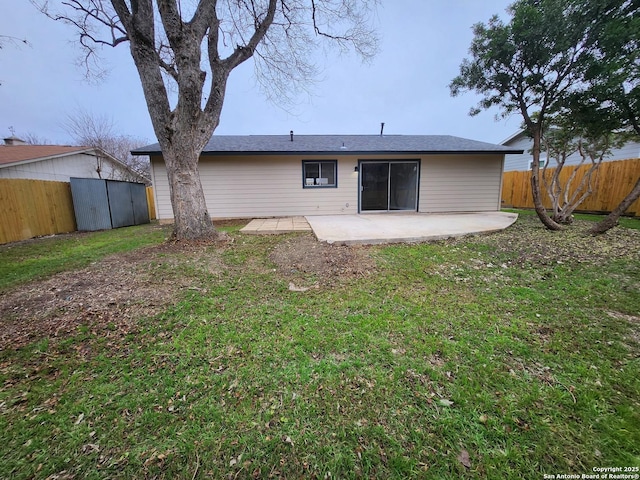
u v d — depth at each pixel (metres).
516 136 16.22
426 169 10.05
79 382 1.92
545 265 4.14
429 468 1.32
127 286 3.47
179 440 1.48
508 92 6.11
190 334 2.48
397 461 1.35
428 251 4.91
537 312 2.79
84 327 2.59
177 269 4.04
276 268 4.19
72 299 3.13
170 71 6.36
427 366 2.02
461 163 10.12
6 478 1.30
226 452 1.41
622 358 2.07
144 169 21.03
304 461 1.36
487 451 1.39
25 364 2.11
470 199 10.32
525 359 2.08
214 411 1.65
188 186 5.32
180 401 1.74
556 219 7.18
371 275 3.86
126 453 1.41
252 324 2.64
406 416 1.60
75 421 1.60
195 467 1.33
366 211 10.09
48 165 11.46
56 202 8.82
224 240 5.58
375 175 9.98
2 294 3.30
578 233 5.94
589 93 5.34
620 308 2.83
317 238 5.68
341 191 9.90
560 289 3.32
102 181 9.91
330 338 2.38
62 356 2.21
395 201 10.16
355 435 1.49
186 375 1.97
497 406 1.65
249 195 9.54
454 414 1.60
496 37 5.50
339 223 7.64
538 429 1.50
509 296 3.17
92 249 5.76
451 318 2.69
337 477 1.29
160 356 2.19
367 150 9.06
